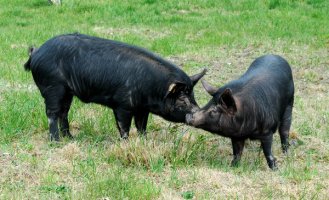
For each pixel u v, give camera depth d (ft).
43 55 38.01
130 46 37.83
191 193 30.71
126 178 32.01
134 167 34.45
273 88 35.40
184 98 36.52
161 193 30.58
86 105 45.65
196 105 36.94
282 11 87.92
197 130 41.73
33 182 31.68
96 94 37.76
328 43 70.95
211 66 61.41
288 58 64.75
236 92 34.04
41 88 38.55
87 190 30.42
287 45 70.18
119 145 35.91
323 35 74.33
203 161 36.04
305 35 74.43
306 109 47.44
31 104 44.27
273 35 74.54
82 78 37.47
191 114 34.14
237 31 77.10
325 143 40.19
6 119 40.98
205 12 89.45
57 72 37.78
